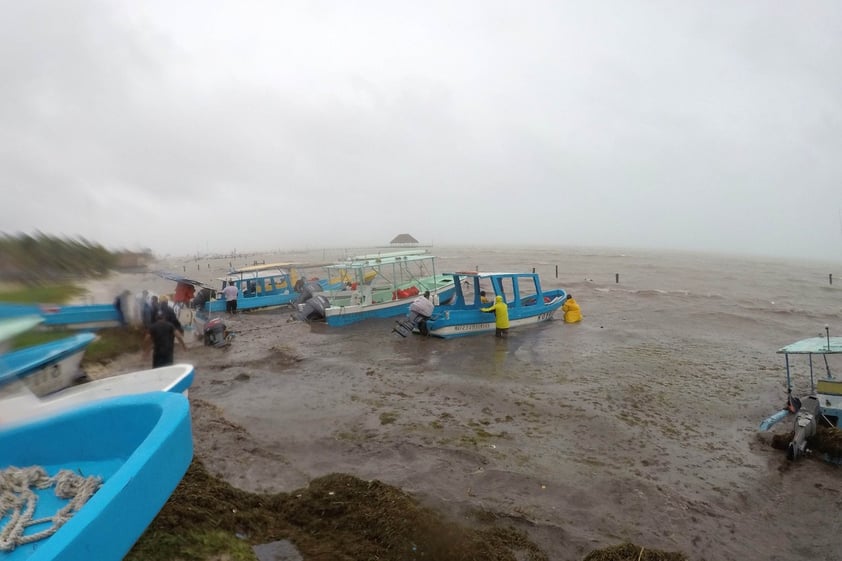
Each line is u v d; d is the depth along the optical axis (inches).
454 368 521.7
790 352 365.4
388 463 276.7
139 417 131.0
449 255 4156.0
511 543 193.2
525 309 772.6
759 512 239.3
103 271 442.6
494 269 2203.5
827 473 281.7
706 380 476.7
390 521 183.5
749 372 508.1
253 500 196.2
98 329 420.5
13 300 158.2
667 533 216.2
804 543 214.8
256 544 165.2
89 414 132.7
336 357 573.0
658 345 645.9
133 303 450.9
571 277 1887.3
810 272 2861.7
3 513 108.3
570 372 505.7
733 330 763.4
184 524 149.2
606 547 196.5
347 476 228.2
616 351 608.4
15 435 130.6
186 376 244.8
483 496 239.1
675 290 1413.6
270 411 371.9
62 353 256.8
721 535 217.9
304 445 301.4
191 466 210.2
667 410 388.8
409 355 585.0
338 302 859.4
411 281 966.4
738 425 359.3
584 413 375.6
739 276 2183.8
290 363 539.8
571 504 235.9
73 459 132.6
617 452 305.9
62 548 74.9
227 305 949.2
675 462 294.2
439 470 267.9
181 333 528.4
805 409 332.8
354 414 367.2
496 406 390.6
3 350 159.0
